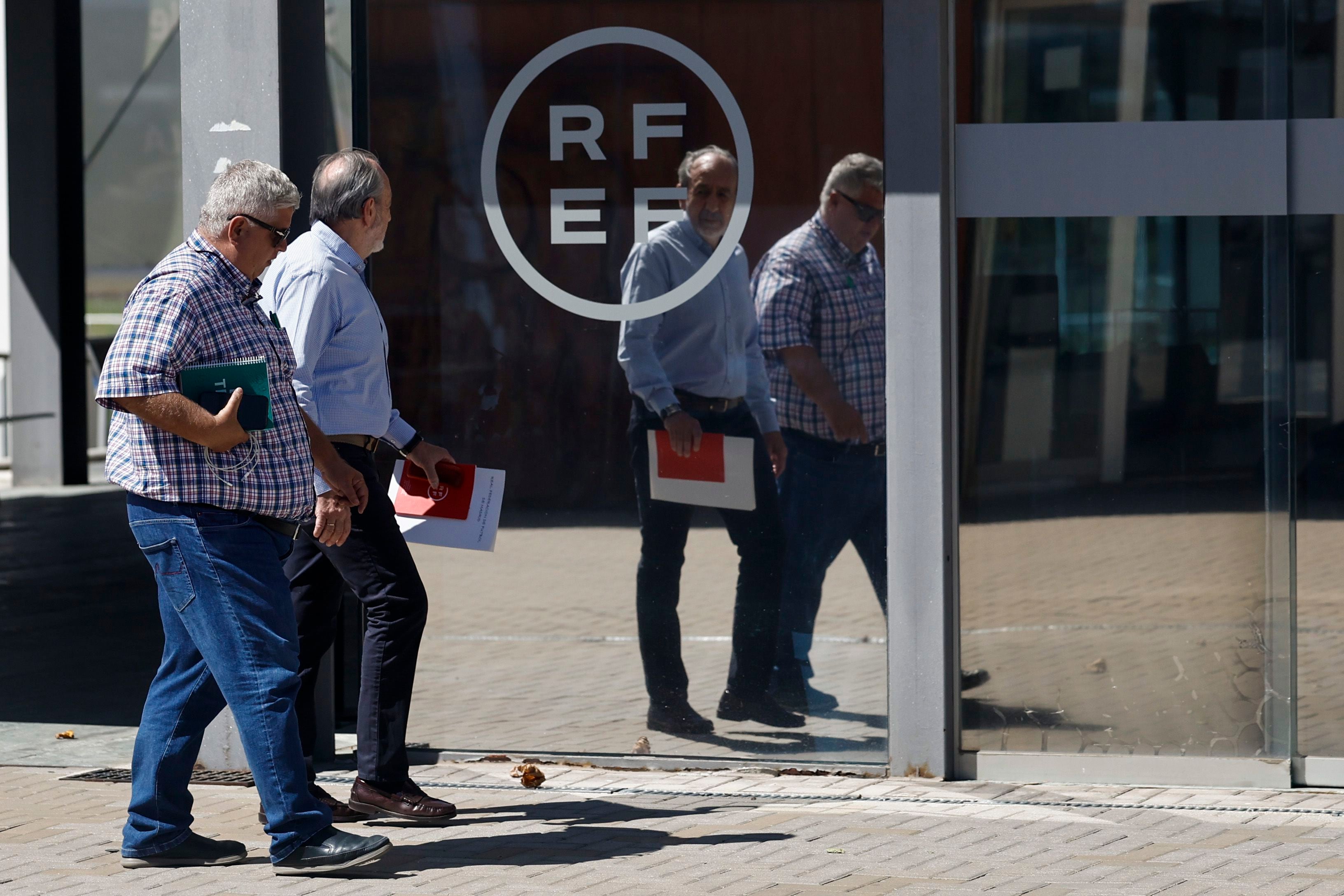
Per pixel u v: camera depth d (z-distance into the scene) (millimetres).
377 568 8570
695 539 9961
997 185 9375
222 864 7934
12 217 27906
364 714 8672
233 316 7551
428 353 10055
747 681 9969
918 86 9211
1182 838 8305
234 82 9648
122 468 7586
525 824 8656
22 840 8375
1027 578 9570
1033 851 8055
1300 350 9297
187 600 7535
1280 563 9375
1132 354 9406
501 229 9945
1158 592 9492
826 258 9656
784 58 9594
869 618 9805
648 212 9828
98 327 32188
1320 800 9109
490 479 9375
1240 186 9258
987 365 9492
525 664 10180
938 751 9555
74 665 13555
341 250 8469
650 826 8602
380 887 7520
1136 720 9555
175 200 32406
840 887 7449
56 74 27562
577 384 9977
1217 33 9227
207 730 9922
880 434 9695
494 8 9836
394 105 9969
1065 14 9289
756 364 9805
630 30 9742
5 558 19766
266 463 7578
